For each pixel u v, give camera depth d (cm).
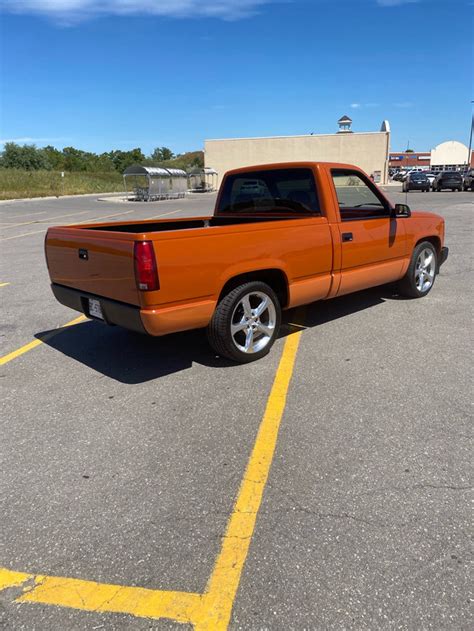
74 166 7169
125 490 287
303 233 471
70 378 445
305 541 244
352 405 378
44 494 286
